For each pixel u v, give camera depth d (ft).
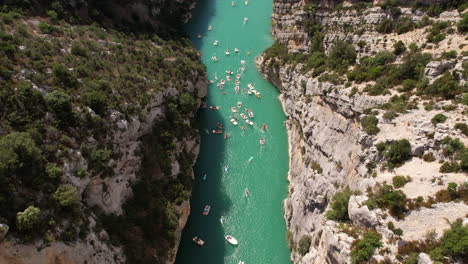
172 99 202.39
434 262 89.76
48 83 140.15
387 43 189.37
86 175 133.90
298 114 212.84
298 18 251.80
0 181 105.19
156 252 152.87
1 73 126.62
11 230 104.32
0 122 117.91
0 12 175.32
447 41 164.55
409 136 127.13
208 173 212.23
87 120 140.87
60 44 173.06
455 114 125.90
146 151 174.70
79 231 122.01
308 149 190.90
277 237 184.85
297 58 240.94
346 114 162.09
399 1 197.06
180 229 173.68
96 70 169.78
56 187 120.16
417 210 106.22
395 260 98.58
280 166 217.56
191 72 231.50
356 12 216.54
